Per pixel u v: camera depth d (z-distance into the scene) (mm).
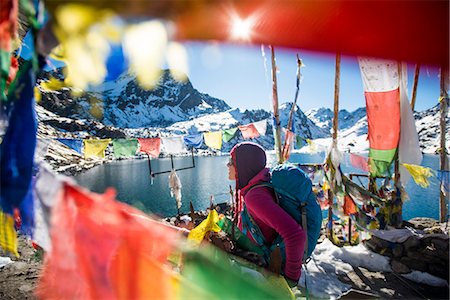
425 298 3701
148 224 855
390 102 5504
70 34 589
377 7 460
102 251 786
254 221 1970
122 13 564
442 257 4266
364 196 5520
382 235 4855
